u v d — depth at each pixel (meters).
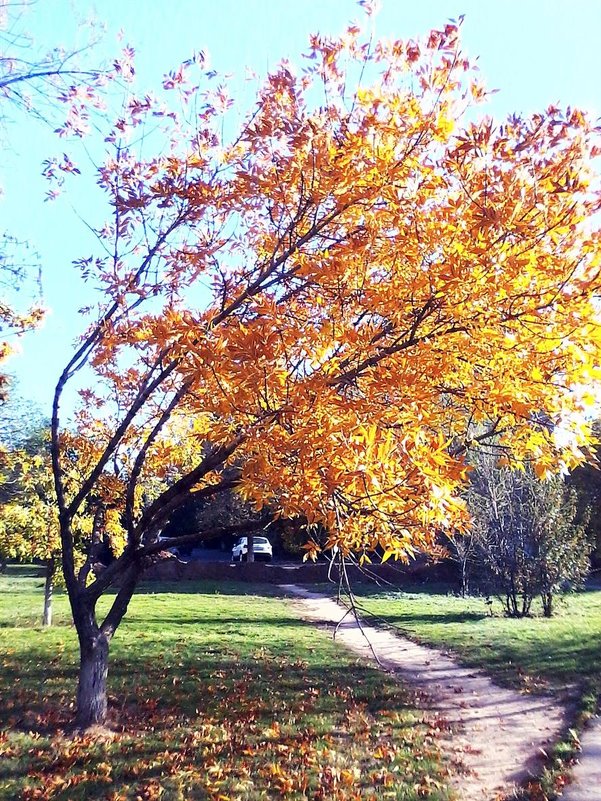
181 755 6.45
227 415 4.77
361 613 18.70
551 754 6.59
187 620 16.86
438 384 5.06
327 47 5.36
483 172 4.71
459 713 8.37
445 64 5.11
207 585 27.97
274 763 6.29
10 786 5.60
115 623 7.54
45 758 6.23
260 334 4.41
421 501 4.22
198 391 5.66
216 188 6.28
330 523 4.59
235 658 11.51
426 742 7.09
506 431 5.40
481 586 21.38
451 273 4.37
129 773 5.96
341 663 11.41
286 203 5.68
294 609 20.23
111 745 6.63
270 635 14.52
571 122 4.65
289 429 4.62
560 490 18.33
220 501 22.25
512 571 17.92
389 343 5.09
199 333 4.72
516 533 18.06
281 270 6.03
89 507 11.17
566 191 4.34
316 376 4.72
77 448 9.05
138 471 7.68
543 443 5.01
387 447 4.17
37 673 9.98
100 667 7.32
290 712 8.08
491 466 17.38
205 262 6.64
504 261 4.40
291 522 6.83
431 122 5.07
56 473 7.50
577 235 4.66
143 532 7.17
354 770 6.12
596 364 4.55
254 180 5.42
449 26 5.04
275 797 5.52
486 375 4.95
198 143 6.39
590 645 12.44
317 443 4.36
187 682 9.54
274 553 41.53
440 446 4.29
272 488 4.86
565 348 4.54
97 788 5.61
